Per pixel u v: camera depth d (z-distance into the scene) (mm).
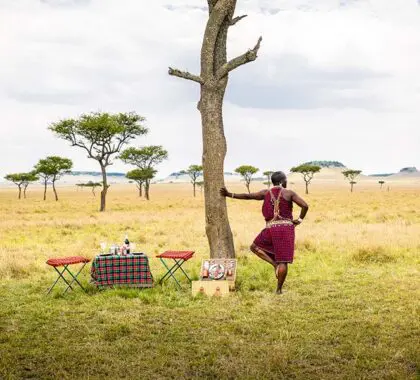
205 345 6066
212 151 9852
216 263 9289
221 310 7652
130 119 44625
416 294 8531
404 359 5477
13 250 15742
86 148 43094
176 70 9625
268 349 5859
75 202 68625
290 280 9883
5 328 6957
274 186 8656
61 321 7273
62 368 5430
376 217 26625
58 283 10164
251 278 10109
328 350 5816
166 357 5668
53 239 19141
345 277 10180
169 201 66562
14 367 5426
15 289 9688
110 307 7961
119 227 24188
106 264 9266
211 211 9898
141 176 78375
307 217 27422
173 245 16234
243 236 17391
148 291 8984
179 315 7449
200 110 10000
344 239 16000
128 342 6223
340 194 92312
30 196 107312
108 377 5156
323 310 7582
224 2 9719
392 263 11828
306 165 99750
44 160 75000
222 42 10062
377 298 8258
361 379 5008
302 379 5035
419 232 17812
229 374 5191
